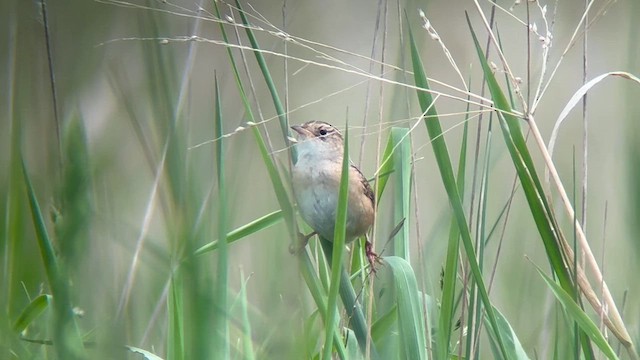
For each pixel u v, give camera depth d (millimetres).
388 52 17469
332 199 9352
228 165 9398
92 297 7613
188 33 8961
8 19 10180
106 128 10859
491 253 12883
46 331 8391
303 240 8648
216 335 7051
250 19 16656
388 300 8758
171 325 8102
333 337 7863
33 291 8766
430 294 9125
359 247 9453
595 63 19812
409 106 9188
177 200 7262
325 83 17016
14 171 8328
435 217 13984
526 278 10805
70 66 12219
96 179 8266
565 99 18984
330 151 9531
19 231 8328
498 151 10477
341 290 8195
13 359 7676
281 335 7773
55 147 8445
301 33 17312
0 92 9820
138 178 11414
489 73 7902
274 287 8773
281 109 8039
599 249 13625
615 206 13367
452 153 15781
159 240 9852
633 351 7891
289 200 7777
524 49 18641
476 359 8305
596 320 11227
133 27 14094
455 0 20094
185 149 7449
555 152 16891
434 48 18625
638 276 9375
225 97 12102
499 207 13695
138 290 8727
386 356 8508
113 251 8055
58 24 13500
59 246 7281
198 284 7027
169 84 7980
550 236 8047
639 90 10914
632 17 10336
